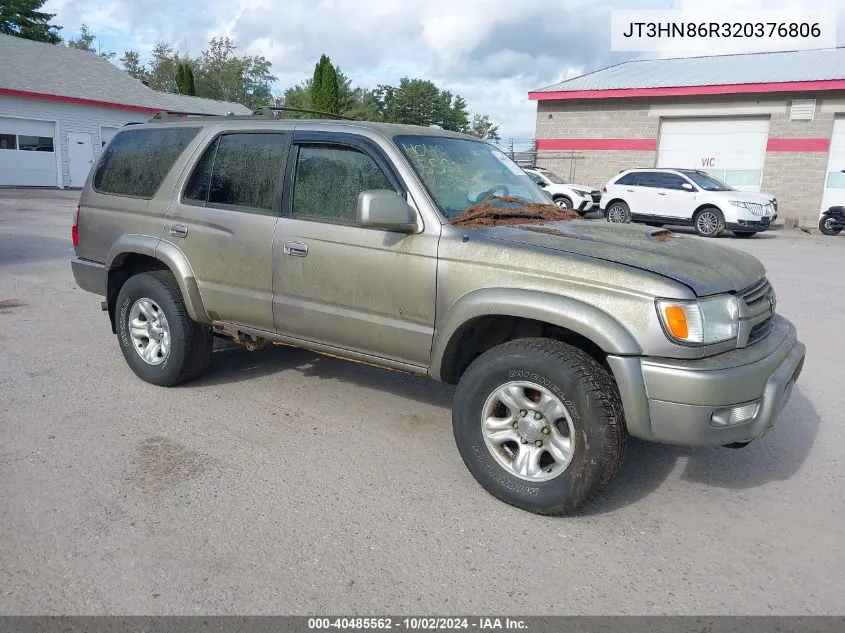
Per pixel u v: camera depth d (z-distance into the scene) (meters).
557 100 26.38
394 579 3.00
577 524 3.50
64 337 6.60
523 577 3.04
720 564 3.18
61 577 2.95
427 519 3.50
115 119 31.66
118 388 5.23
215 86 76.19
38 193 25.89
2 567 3.00
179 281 4.91
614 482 3.98
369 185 4.13
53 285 9.05
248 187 4.67
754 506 3.73
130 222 5.25
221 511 3.51
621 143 25.66
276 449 4.27
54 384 5.28
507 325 4.01
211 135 4.94
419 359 4.01
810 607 2.89
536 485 3.52
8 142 27.81
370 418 4.82
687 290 3.26
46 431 4.41
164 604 2.80
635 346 3.27
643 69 27.69
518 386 3.54
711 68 26.16
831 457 4.37
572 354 3.42
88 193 5.65
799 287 9.98
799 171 23.03
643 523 3.53
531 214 4.27
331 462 4.11
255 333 4.76
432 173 4.12
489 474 3.67
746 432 3.36
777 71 24.02
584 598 2.91
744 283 3.61
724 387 3.20
